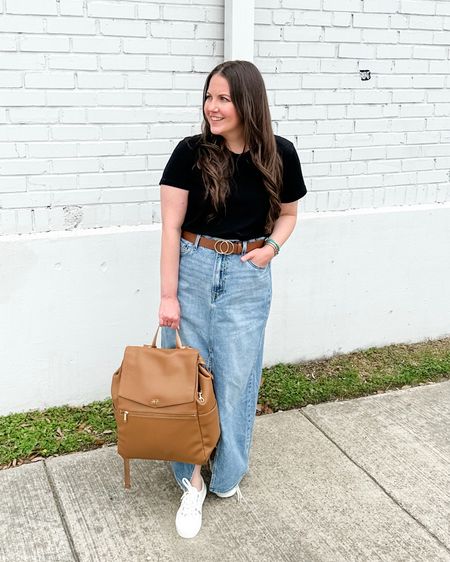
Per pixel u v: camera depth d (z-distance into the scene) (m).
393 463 3.12
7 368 3.33
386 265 4.18
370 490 2.92
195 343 2.60
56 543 2.55
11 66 3.04
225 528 2.66
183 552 2.52
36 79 3.10
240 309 2.56
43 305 3.31
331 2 3.67
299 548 2.56
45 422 3.33
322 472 3.04
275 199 2.50
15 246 3.19
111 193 3.37
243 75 2.35
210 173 2.37
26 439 3.16
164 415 2.39
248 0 3.29
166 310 2.53
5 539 2.56
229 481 2.75
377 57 3.87
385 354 4.25
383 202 4.13
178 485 2.90
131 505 2.77
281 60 3.63
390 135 4.04
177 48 3.34
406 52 3.95
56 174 3.24
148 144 3.39
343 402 3.67
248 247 2.52
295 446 3.24
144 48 3.27
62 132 3.21
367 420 3.49
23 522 2.65
